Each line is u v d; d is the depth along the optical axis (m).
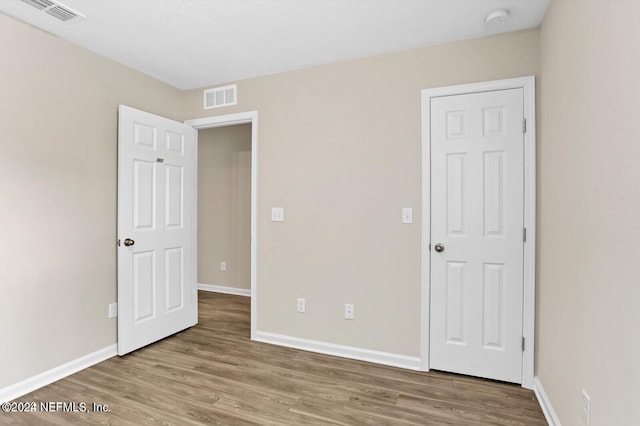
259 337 2.99
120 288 2.63
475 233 2.33
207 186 4.80
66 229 2.35
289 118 2.88
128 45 2.44
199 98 3.27
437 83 2.42
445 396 2.09
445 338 2.41
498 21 2.05
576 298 1.50
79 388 2.17
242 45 2.45
